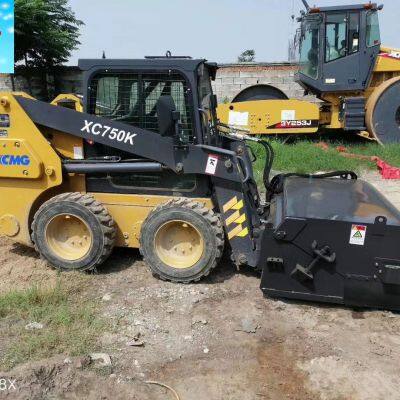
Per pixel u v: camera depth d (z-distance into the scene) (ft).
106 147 16.28
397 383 10.99
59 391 10.59
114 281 15.61
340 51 40.14
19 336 12.36
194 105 15.24
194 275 15.15
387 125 39.63
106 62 15.33
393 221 13.16
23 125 15.79
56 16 63.57
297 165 32.55
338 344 12.37
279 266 13.92
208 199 15.88
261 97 45.39
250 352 12.08
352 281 13.51
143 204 16.15
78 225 16.01
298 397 10.57
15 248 18.25
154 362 11.67
